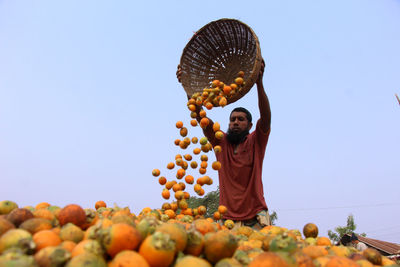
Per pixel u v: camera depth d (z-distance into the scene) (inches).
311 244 143.3
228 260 101.2
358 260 109.9
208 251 105.0
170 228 103.4
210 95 221.3
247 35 238.2
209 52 265.6
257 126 254.2
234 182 247.4
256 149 252.1
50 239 100.9
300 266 96.8
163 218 172.6
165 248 91.9
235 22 237.6
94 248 92.6
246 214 236.5
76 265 84.0
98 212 167.0
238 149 257.9
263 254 89.4
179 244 101.8
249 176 246.7
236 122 261.1
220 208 205.6
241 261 104.3
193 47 262.7
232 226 185.5
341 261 98.3
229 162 255.6
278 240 107.6
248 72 236.8
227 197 246.5
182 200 194.9
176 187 199.9
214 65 267.3
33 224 110.8
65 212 120.5
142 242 97.3
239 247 127.0
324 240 148.1
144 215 164.6
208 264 96.9
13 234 96.0
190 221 176.4
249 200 239.0
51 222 122.0
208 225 130.0
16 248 87.7
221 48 262.2
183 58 261.0
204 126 219.5
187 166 213.0
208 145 215.2
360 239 814.5
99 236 93.8
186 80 258.1
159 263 92.0
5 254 83.2
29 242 94.5
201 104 232.1
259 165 250.7
